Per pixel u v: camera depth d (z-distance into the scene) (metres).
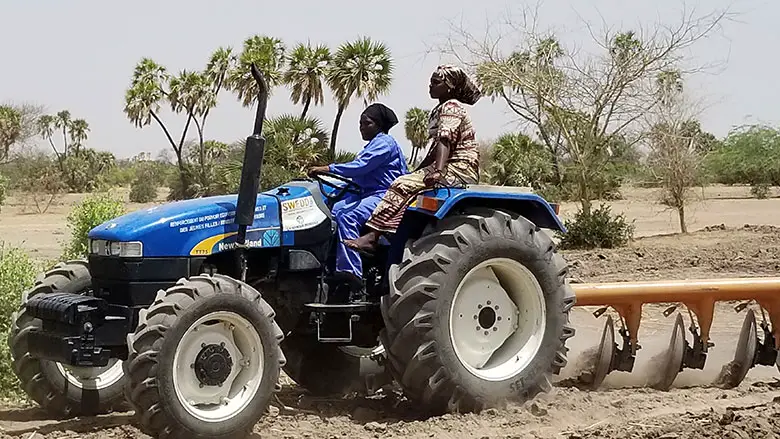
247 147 6.37
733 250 19.58
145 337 5.66
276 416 6.71
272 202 6.71
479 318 6.86
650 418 6.62
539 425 6.47
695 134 25.42
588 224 22.00
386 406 7.18
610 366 7.65
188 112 45.09
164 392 5.65
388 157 6.96
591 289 7.53
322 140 24.02
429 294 6.45
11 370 7.62
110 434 6.17
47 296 6.34
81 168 67.94
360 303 6.87
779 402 7.16
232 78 32.19
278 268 6.77
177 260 6.33
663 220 31.22
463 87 6.94
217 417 5.89
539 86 22.84
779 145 47.88
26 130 64.69
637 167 26.30
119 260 6.23
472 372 6.68
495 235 6.75
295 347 7.53
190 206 6.52
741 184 55.62
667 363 7.80
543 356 6.94
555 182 37.09
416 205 6.69
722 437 6.11
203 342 5.93
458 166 6.77
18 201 49.97
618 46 23.08
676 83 24.78
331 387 7.61
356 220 6.83
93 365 6.09
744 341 7.91
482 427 6.37
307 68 29.19
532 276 6.92
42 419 6.82
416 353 6.44
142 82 45.47
